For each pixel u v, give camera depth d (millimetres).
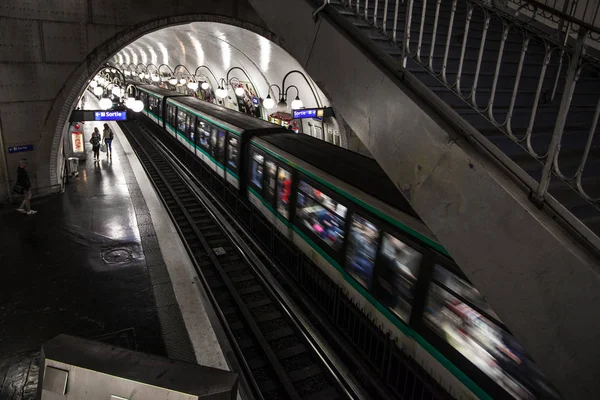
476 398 4496
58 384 1868
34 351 5844
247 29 13773
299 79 16188
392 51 4562
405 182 3867
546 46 2852
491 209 3016
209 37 17922
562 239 2607
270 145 9578
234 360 5789
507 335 4113
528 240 2781
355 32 4566
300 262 7910
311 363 6027
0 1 10297
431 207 3574
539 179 3264
